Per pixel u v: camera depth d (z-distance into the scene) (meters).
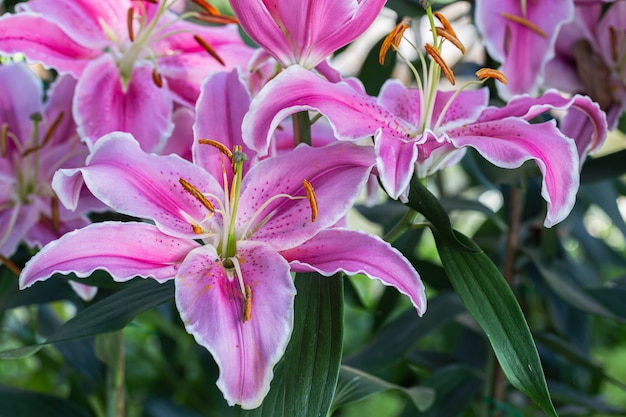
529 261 0.94
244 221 0.59
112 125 0.67
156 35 0.70
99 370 0.90
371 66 0.88
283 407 0.59
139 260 0.57
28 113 0.72
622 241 1.63
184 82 0.70
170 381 1.18
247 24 0.60
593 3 0.77
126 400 1.15
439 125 0.62
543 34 0.71
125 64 0.69
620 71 0.79
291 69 0.57
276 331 0.54
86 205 0.69
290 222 0.59
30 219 0.71
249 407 0.53
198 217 0.60
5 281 0.77
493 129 0.60
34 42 0.66
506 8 0.71
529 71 0.71
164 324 1.01
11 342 1.32
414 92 0.65
